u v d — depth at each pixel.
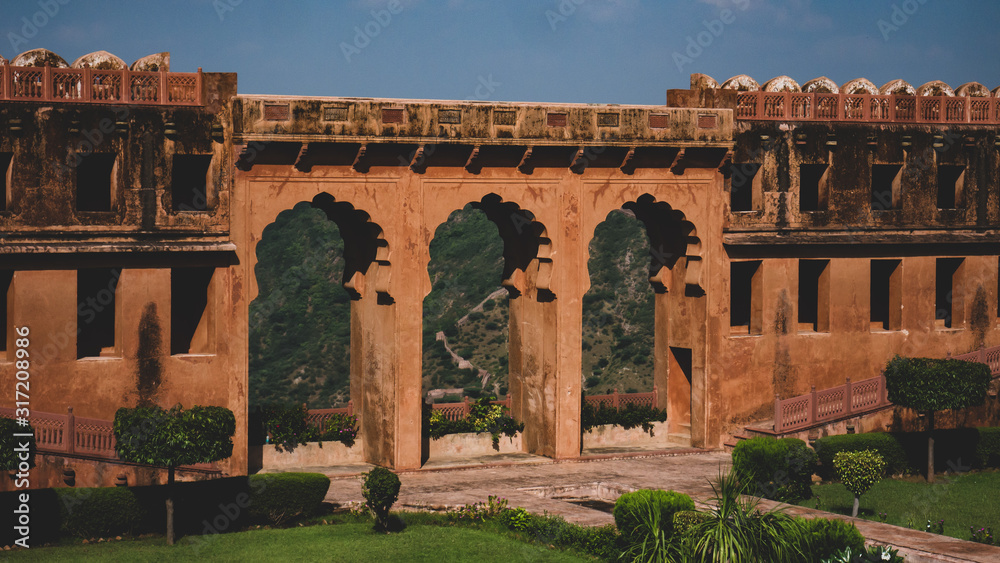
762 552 20.22
